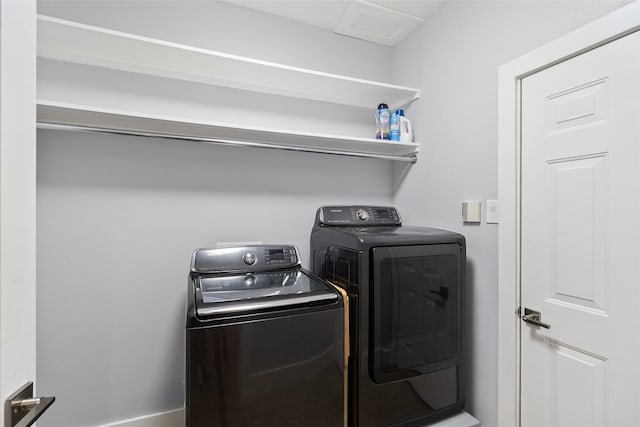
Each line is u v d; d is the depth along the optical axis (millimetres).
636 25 989
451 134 1770
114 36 1367
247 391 1106
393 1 1824
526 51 1355
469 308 1646
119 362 1612
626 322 1038
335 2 1846
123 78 1637
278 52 1978
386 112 2033
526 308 1359
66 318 1517
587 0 1136
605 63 1085
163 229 1710
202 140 1587
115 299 1609
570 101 1196
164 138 1533
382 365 1390
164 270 1710
